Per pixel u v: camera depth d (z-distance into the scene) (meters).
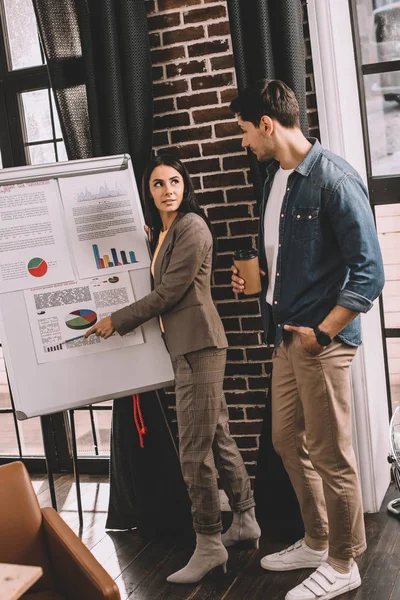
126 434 3.49
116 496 3.58
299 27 3.12
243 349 3.56
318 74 3.20
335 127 3.22
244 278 2.87
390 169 3.51
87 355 3.12
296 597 2.79
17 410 3.07
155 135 3.55
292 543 3.29
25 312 3.10
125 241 3.19
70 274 3.13
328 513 2.79
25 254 3.12
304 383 2.71
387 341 3.65
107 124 3.41
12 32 4.03
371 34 3.42
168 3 3.42
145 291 3.17
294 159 2.71
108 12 3.33
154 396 3.48
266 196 2.90
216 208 3.51
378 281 2.54
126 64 3.38
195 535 3.49
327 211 2.59
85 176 3.21
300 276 2.69
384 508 3.51
